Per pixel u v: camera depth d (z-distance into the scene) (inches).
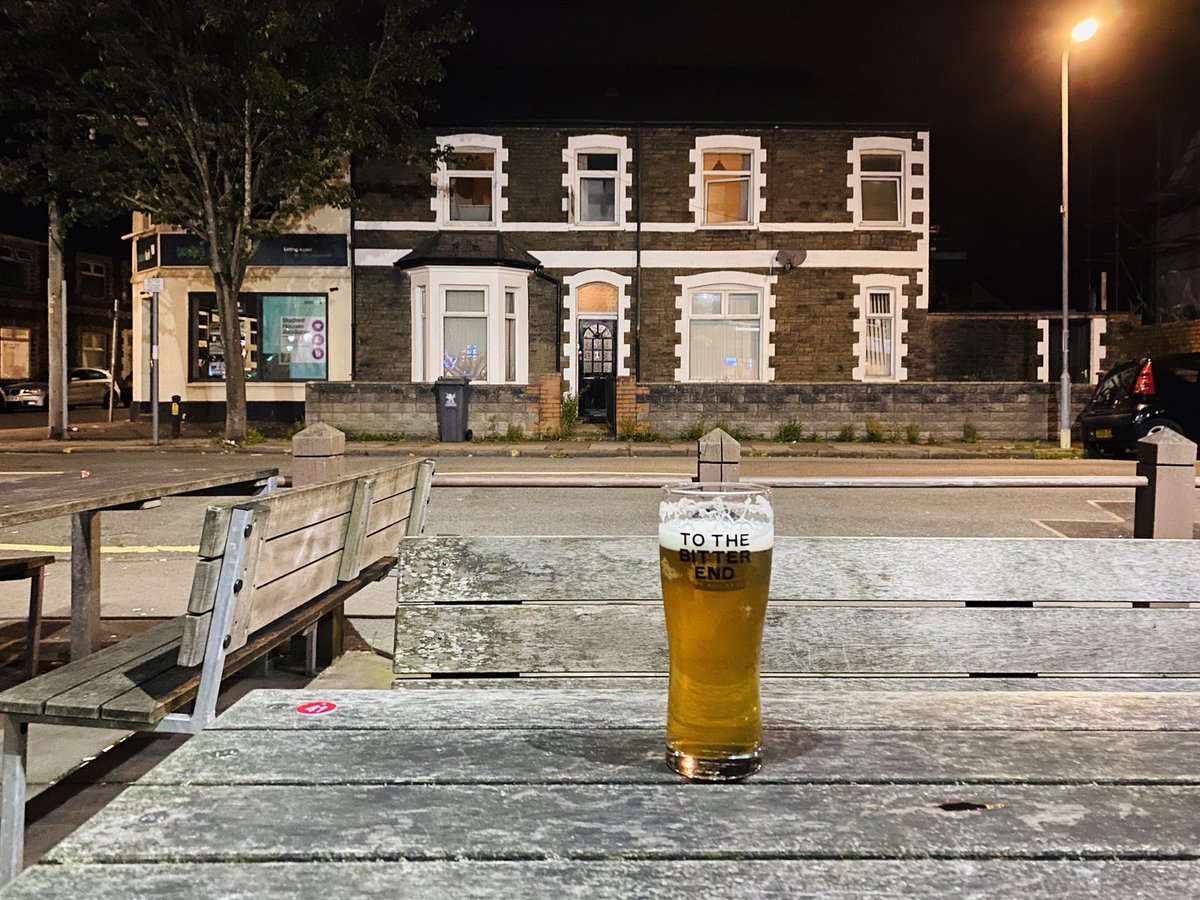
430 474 199.6
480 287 786.2
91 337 1631.4
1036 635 96.8
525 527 344.8
